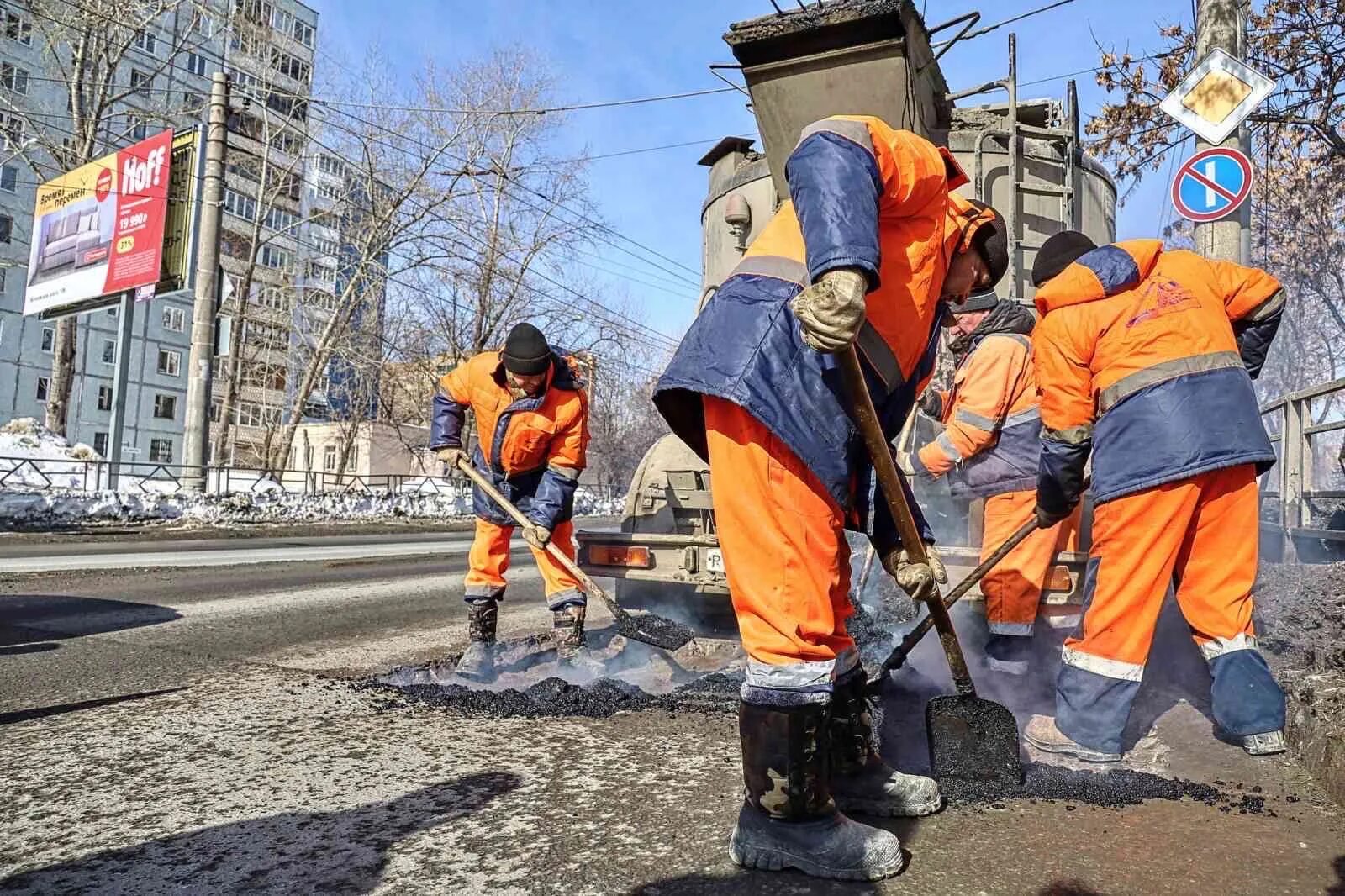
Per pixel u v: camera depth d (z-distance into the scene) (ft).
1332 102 41.24
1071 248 10.72
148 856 7.13
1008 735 8.68
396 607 22.49
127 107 93.09
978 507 13.92
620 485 138.31
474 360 14.94
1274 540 25.30
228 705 12.04
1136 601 9.25
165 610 20.83
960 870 6.88
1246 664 9.69
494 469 14.39
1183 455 9.11
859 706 8.16
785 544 6.67
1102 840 7.48
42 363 148.05
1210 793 8.57
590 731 10.87
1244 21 26.45
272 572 30.96
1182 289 9.67
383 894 6.46
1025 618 12.67
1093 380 9.78
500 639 17.63
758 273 6.97
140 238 62.75
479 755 9.85
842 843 6.72
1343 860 7.07
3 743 10.25
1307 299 59.41
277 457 91.86
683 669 14.30
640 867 6.91
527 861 7.03
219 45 91.86
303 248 106.32
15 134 85.25
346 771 9.27
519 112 68.69
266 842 7.40
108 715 11.48
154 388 164.25
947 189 7.16
